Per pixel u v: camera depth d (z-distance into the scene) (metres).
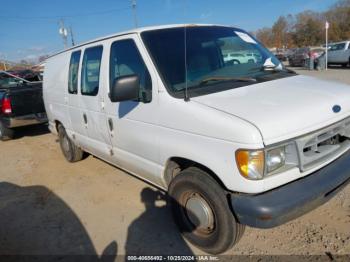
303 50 25.77
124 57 3.52
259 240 3.20
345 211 3.52
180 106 2.81
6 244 3.60
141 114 3.26
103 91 3.89
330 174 2.64
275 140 2.33
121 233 3.59
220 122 2.48
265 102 2.63
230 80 3.16
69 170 5.68
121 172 5.34
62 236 3.66
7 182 5.48
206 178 2.75
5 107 7.80
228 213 2.68
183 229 3.21
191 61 3.27
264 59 3.80
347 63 21.48
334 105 2.72
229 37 3.81
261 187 2.37
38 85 8.45
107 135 4.04
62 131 5.92
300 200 2.43
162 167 3.20
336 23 65.44
